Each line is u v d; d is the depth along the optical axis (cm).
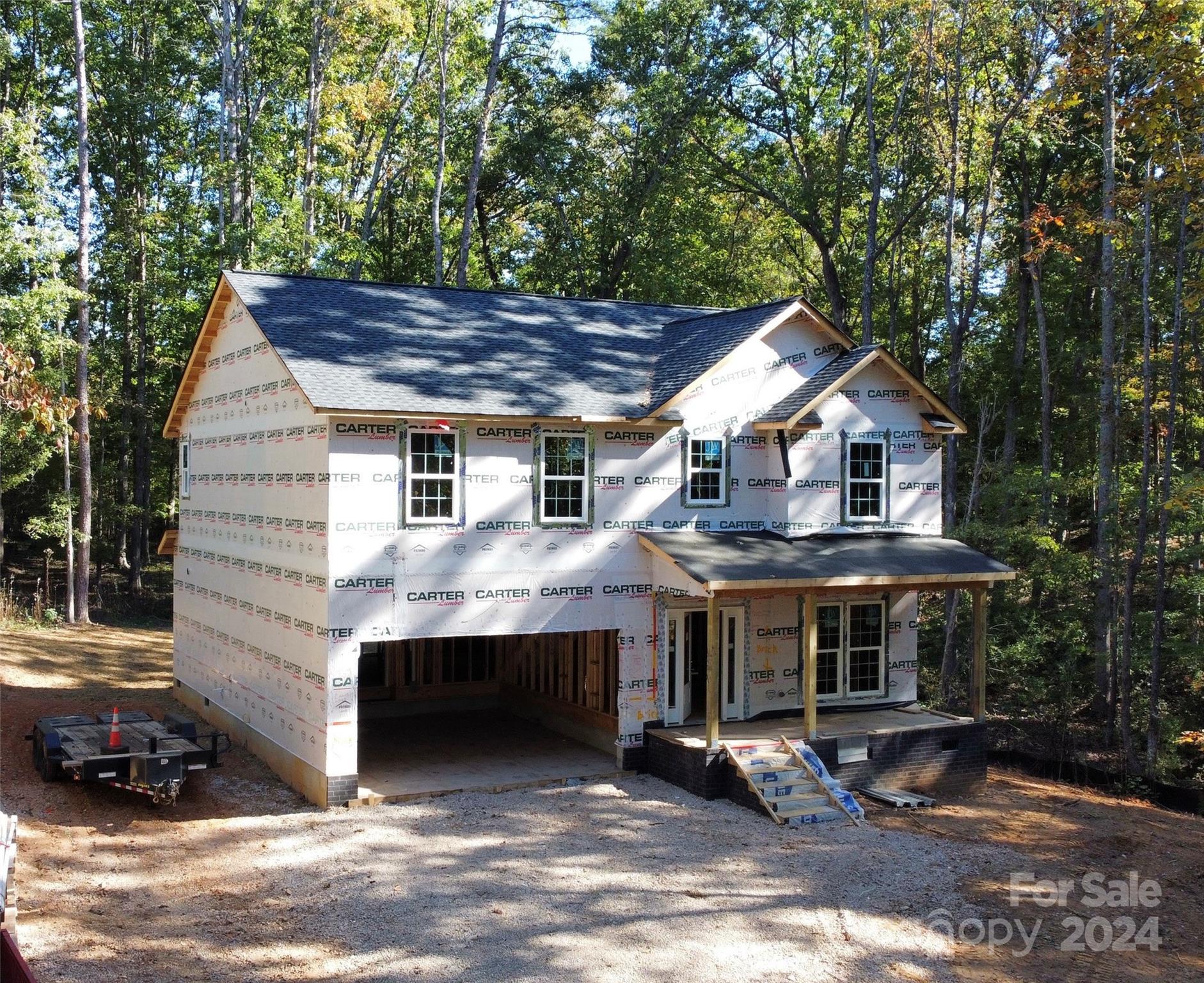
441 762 1941
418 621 1733
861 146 3997
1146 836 1753
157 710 2370
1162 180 2317
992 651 2728
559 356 2055
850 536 2083
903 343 4500
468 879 1369
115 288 3909
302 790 1744
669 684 1969
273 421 1920
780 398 2077
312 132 3872
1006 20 2867
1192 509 2425
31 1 3547
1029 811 1881
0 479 3278
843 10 3734
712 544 1925
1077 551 3478
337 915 1243
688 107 3906
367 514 1697
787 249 4744
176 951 1130
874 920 1285
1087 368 3531
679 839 1555
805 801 1714
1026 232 3216
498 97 4294
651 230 4041
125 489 3959
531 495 1830
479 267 4934
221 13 3859
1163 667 2497
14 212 2833
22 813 1559
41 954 1096
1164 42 2136
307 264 3528
